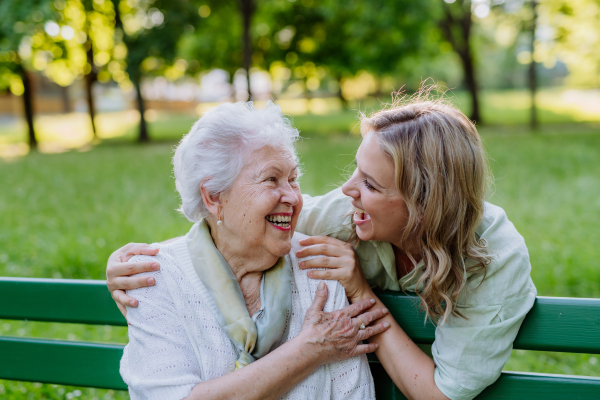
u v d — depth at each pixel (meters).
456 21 19.16
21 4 12.97
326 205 1.82
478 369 1.51
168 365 1.48
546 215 5.96
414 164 1.47
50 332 3.56
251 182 1.53
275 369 1.45
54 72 21.27
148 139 19.75
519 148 12.05
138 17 18.06
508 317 1.53
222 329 1.56
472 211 1.49
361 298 1.70
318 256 1.70
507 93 43.59
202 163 1.54
